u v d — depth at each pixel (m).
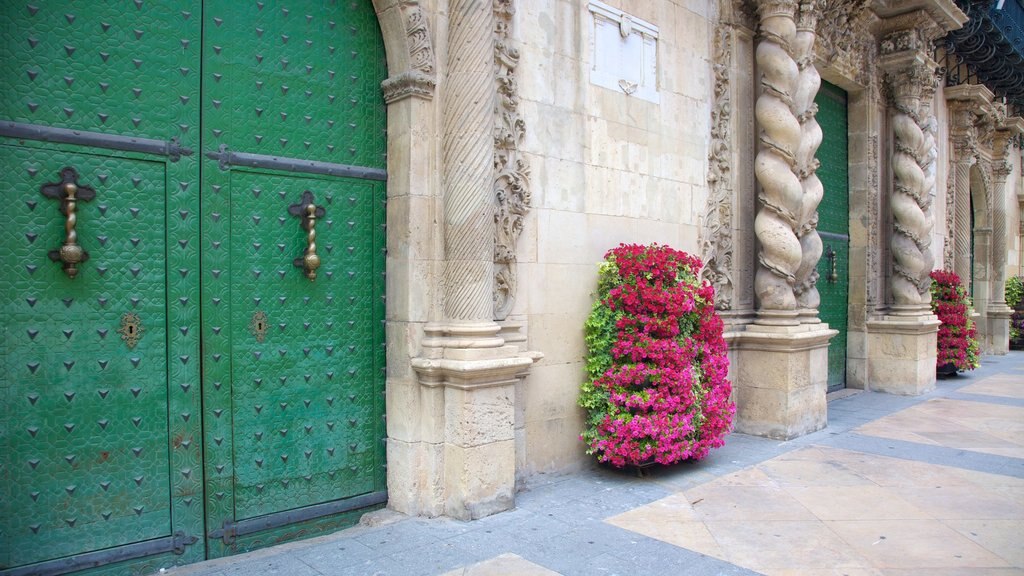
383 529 4.39
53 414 3.48
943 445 6.85
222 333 4.04
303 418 4.40
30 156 3.41
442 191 4.71
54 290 3.48
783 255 7.32
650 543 4.20
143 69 3.76
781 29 7.32
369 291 4.75
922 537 4.32
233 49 4.10
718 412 5.86
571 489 5.31
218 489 4.02
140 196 3.74
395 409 4.76
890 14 10.11
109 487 3.64
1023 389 10.56
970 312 12.22
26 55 3.41
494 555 3.98
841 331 10.38
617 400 5.52
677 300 5.61
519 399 5.32
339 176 4.57
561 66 5.66
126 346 3.70
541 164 5.48
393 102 4.75
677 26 6.87
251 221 4.16
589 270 5.91
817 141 7.78
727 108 7.42
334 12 4.58
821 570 3.82
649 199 6.51
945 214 13.12
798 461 6.21
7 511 3.35
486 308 4.69
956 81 13.34
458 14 4.63
